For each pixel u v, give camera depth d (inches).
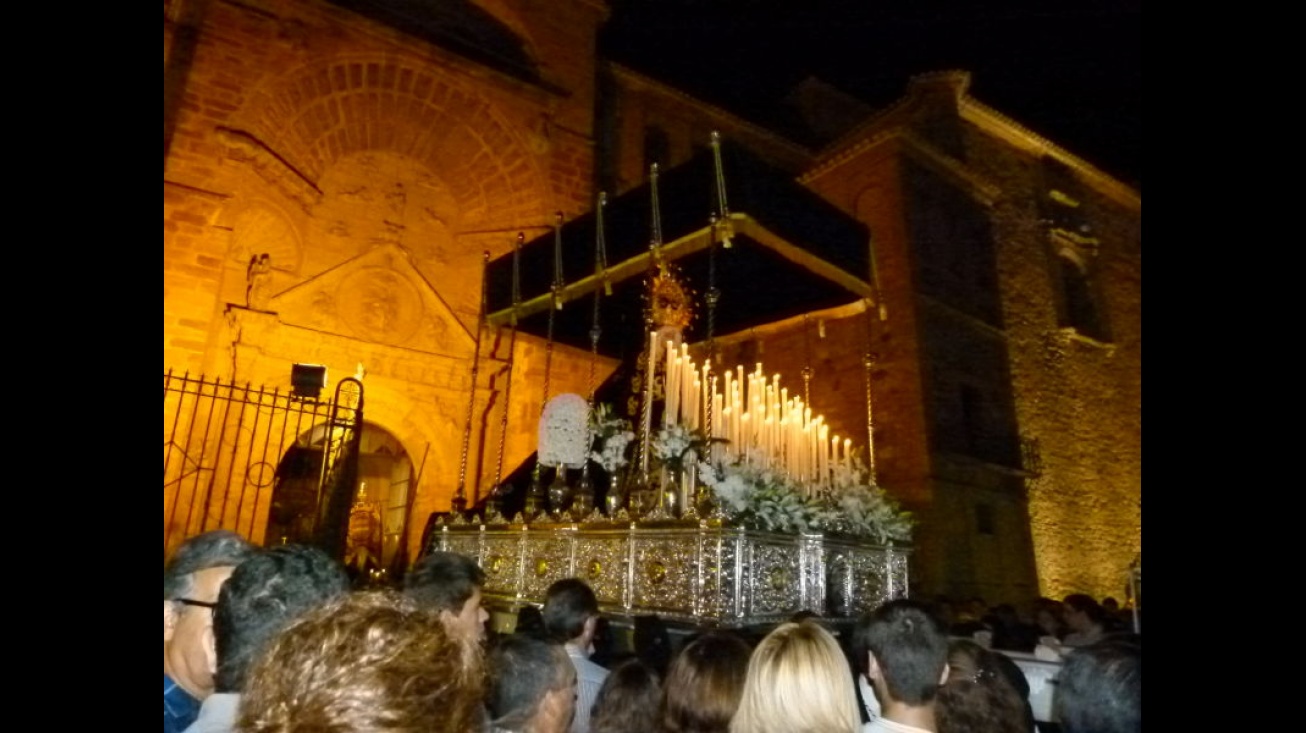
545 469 385.7
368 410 509.0
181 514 416.8
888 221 709.3
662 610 241.4
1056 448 779.4
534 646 106.9
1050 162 920.3
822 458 310.5
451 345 552.4
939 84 812.0
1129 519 840.9
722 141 312.8
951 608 316.5
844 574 274.7
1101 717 93.0
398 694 53.2
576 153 640.4
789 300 411.5
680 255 338.6
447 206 579.2
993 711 112.7
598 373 591.5
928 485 623.2
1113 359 903.7
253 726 53.1
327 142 534.9
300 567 87.7
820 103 977.5
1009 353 766.5
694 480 255.8
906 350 666.2
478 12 633.0
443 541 346.9
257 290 476.1
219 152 471.8
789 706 91.6
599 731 116.4
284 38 512.1
